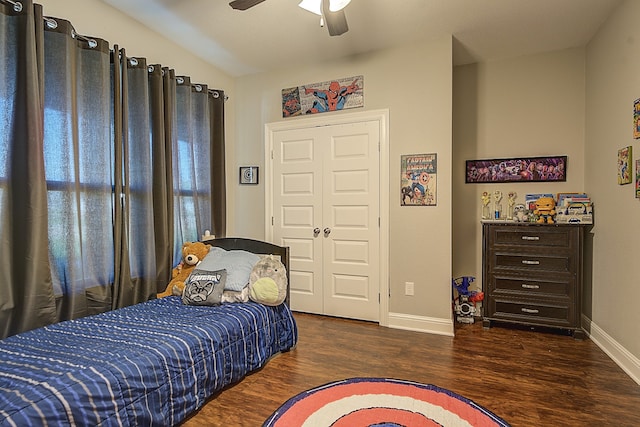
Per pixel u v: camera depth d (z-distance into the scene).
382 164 3.39
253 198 4.01
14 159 1.99
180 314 2.28
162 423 1.67
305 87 3.73
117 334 1.89
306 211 3.75
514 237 3.21
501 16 2.78
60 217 2.21
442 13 2.73
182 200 3.25
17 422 1.18
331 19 2.10
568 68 3.42
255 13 2.74
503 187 3.63
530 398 2.02
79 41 2.36
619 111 2.59
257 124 3.98
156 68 2.88
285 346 2.70
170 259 3.01
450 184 3.15
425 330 3.22
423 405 1.92
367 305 3.48
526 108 3.56
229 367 2.14
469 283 3.56
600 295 2.87
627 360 2.39
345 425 1.73
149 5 2.64
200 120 3.47
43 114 2.10
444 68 3.16
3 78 1.96
